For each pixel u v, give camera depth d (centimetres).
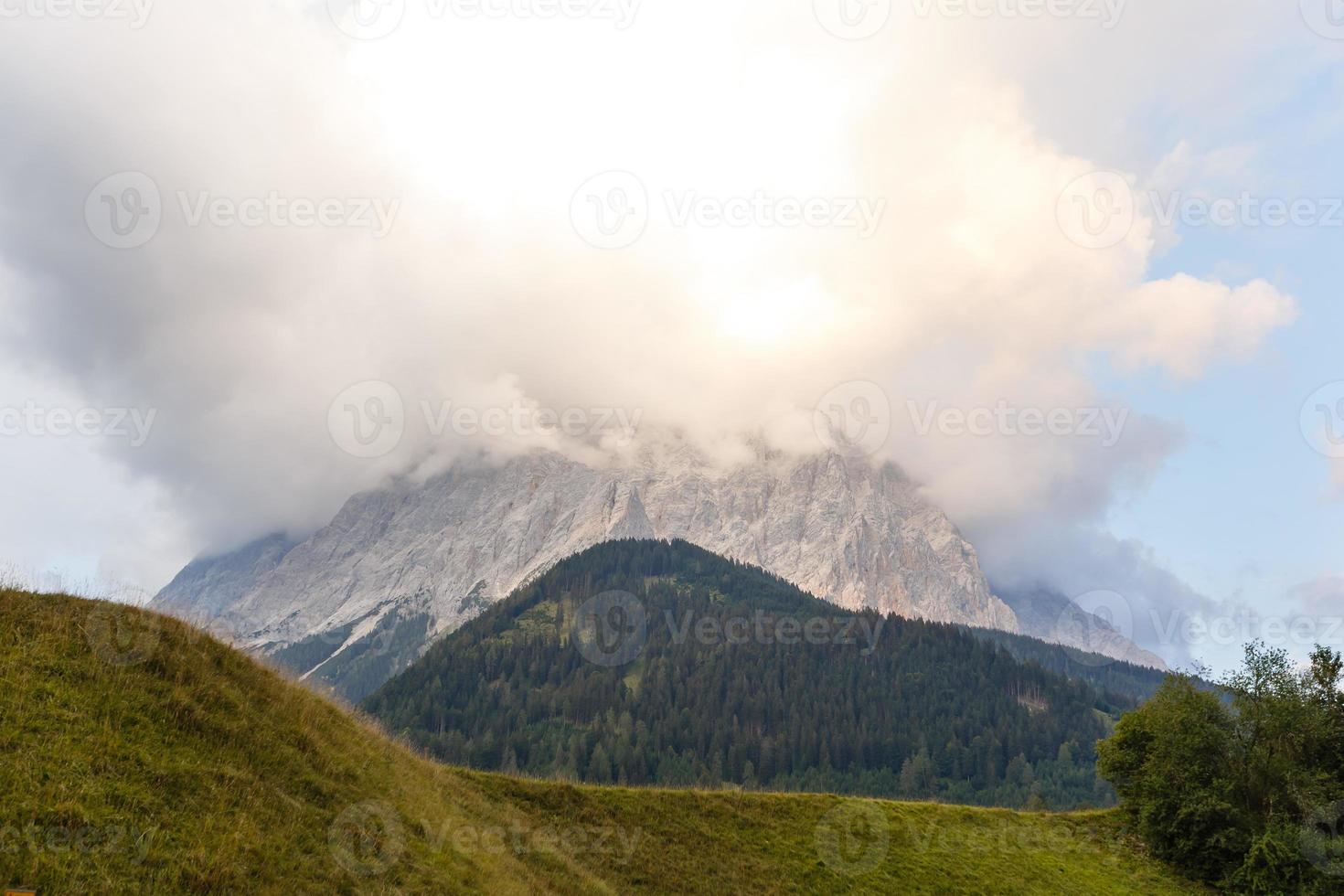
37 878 1554
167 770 2034
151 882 1675
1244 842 4950
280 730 2547
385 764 2928
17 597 2420
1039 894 4431
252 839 1967
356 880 2091
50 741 1938
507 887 2581
